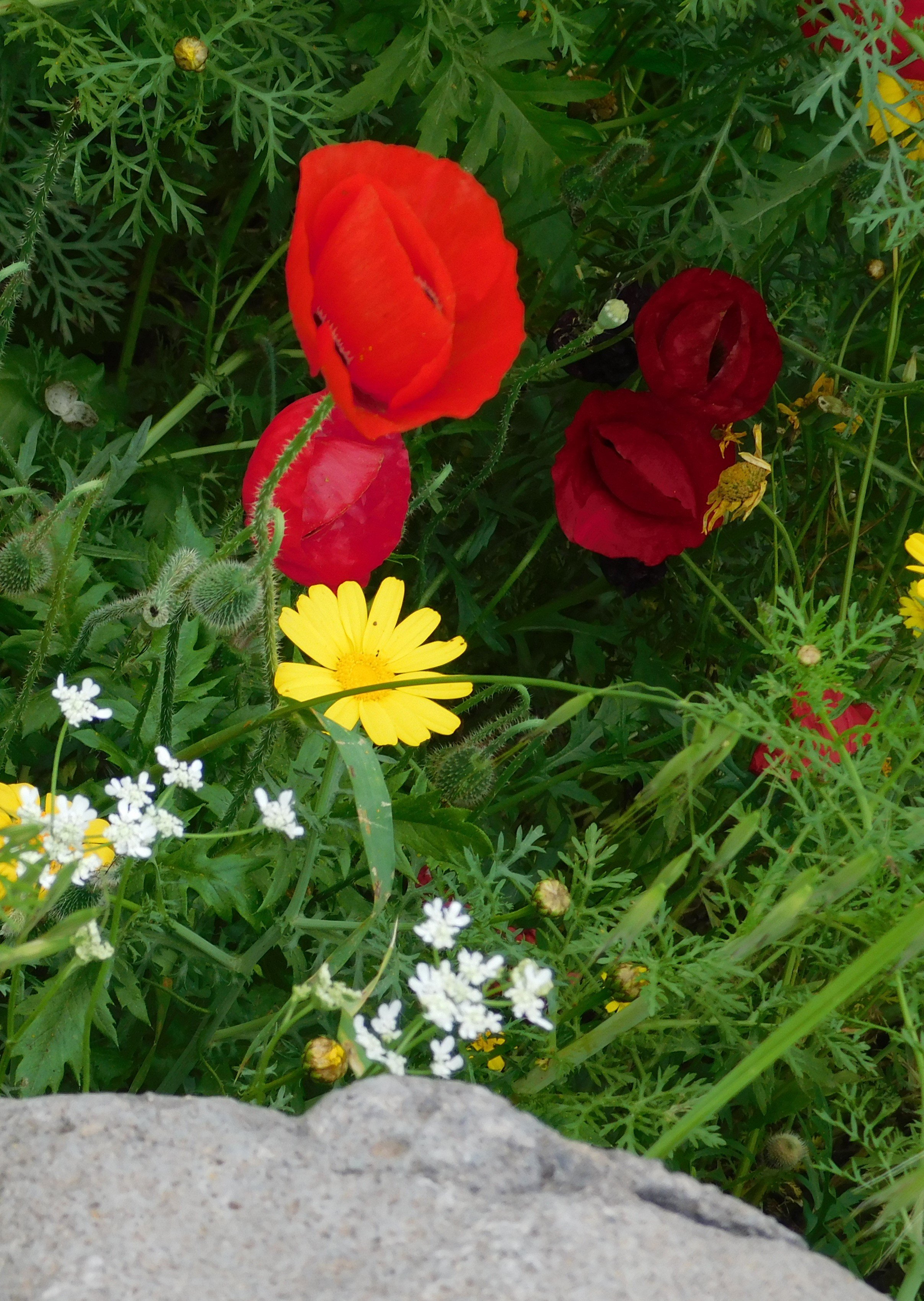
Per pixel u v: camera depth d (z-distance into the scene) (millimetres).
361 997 502
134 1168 448
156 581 604
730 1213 463
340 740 551
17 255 737
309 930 596
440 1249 438
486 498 791
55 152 631
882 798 563
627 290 737
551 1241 440
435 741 783
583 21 731
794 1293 442
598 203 727
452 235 595
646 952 573
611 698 715
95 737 590
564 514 709
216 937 644
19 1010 565
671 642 828
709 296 693
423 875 650
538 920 633
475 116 723
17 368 735
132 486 740
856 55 668
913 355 779
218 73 679
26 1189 444
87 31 678
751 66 726
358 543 602
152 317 797
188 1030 620
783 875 576
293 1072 539
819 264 802
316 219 571
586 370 744
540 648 831
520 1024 585
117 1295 427
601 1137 576
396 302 566
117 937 542
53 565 608
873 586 804
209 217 796
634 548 709
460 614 759
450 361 595
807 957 628
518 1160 460
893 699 582
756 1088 606
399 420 580
